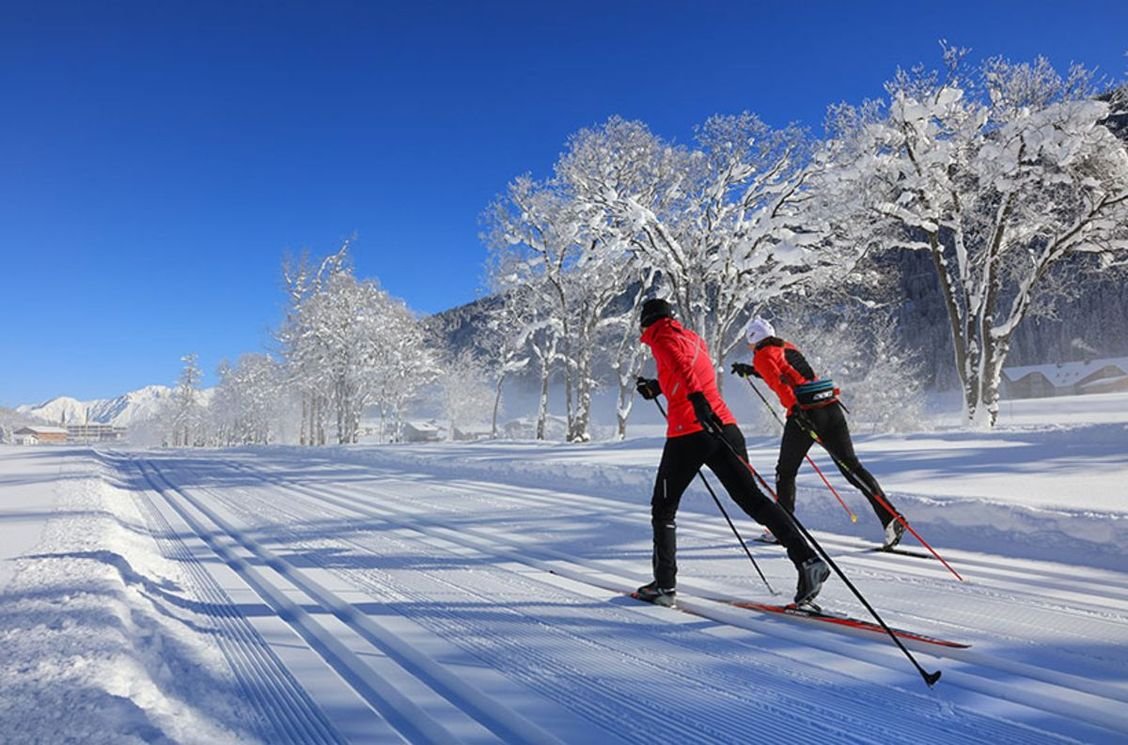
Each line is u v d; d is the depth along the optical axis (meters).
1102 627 3.31
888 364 22.12
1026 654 2.95
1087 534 5.03
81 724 2.10
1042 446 11.09
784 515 3.58
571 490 9.73
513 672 2.87
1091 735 2.23
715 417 3.57
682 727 2.35
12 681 2.44
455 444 26.44
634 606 3.87
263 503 9.27
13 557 4.82
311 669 2.94
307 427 62.44
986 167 19.92
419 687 2.72
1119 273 22.02
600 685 2.72
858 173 21.16
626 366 31.48
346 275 46.91
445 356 60.72
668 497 3.89
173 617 3.71
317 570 4.95
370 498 9.49
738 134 24.34
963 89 21.48
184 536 6.84
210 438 97.50
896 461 9.91
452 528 6.75
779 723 2.37
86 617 3.23
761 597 3.96
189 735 2.15
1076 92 20.41
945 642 3.07
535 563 5.07
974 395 21.27
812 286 23.69
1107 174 19.09
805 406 5.16
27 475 13.17
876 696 2.58
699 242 24.70
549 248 30.73
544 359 35.00
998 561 4.80
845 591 4.09
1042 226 20.41
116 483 12.70
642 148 27.44
